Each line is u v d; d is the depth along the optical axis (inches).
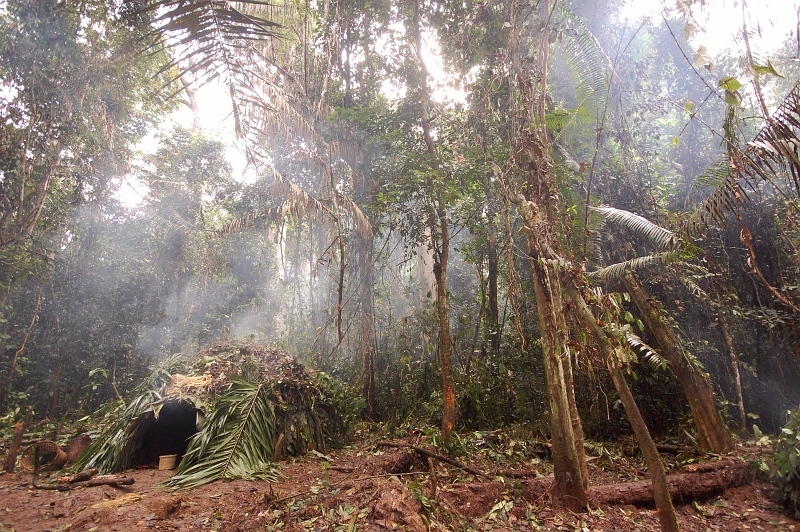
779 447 195.9
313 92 361.1
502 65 253.3
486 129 290.7
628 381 307.7
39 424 343.3
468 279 516.4
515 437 287.0
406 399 375.2
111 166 436.5
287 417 280.7
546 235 170.7
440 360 357.7
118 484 207.5
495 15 300.7
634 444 283.4
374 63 385.1
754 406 307.0
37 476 207.6
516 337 354.6
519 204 175.9
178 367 282.5
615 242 298.5
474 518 172.4
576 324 185.6
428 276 520.7
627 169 308.0
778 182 293.1
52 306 417.7
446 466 233.5
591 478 234.5
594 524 166.4
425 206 309.6
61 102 346.9
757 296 299.3
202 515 169.6
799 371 290.8
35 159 351.3
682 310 289.0
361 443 323.6
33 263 359.3
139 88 411.5
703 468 208.7
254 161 223.8
